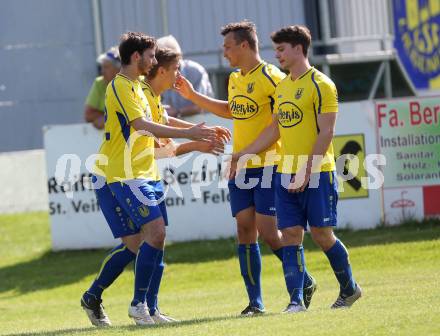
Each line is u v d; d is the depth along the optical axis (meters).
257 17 65.81
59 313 37.94
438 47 64.62
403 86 66.69
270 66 30.73
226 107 32.66
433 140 48.59
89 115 49.59
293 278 28.17
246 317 27.22
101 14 66.38
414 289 31.22
